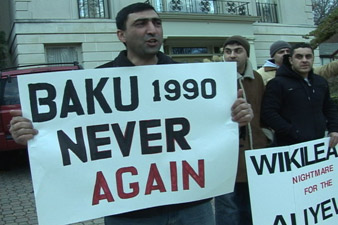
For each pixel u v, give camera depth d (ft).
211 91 7.21
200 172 7.08
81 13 41.98
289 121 9.77
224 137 7.23
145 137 6.89
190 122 7.09
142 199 6.79
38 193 6.40
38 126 6.50
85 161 6.63
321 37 31.01
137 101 6.89
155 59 7.35
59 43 40.04
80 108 6.68
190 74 7.13
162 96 7.00
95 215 6.57
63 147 6.55
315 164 9.30
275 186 8.75
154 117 6.95
